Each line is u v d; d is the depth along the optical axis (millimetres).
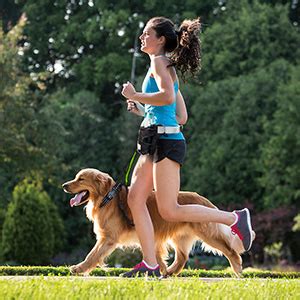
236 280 6293
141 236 5953
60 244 21625
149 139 5805
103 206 6938
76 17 34625
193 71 6055
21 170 21328
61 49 34219
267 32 30453
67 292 4719
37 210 19578
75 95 31297
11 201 21312
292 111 25453
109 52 33656
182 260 7355
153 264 5969
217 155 26922
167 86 5738
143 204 5973
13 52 20297
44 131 20734
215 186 27047
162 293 4773
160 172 5789
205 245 7266
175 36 5961
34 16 34781
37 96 21125
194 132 28484
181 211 5887
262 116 27188
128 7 34125
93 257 6887
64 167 21469
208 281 6301
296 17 34062
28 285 5035
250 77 28641
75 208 27625
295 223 24094
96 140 29156
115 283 5230
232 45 30750
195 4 33469
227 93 28500
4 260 19328
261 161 26156
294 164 25328
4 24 34500
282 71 28562
